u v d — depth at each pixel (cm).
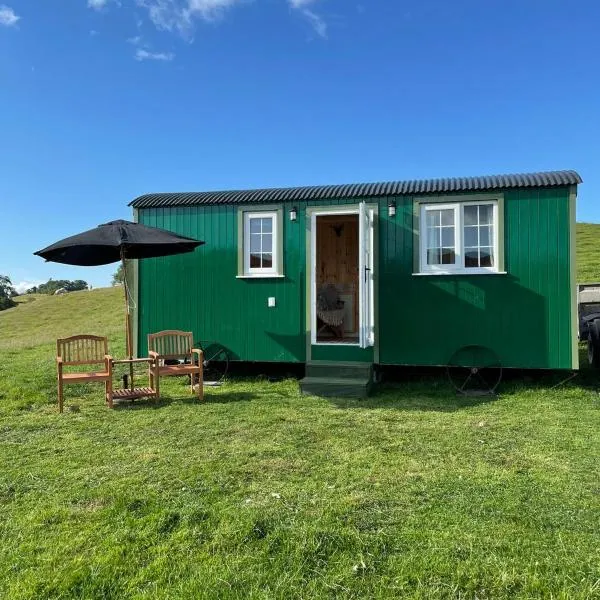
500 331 700
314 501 327
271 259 789
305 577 242
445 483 358
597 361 807
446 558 256
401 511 312
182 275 824
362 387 666
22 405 621
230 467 396
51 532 290
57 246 603
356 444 457
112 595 229
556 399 641
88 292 3002
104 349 639
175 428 517
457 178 744
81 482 367
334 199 761
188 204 815
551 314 681
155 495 340
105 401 648
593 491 343
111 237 612
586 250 1919
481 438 473
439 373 811
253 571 247
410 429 506
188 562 255
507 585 233
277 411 588
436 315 723
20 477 379
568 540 274
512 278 695
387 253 742
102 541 278
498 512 309
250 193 812
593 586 231
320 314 919
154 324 835
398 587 233
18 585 237
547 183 676
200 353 654
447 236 722
